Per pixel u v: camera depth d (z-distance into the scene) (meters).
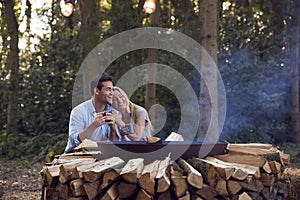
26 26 10.84
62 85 10.50
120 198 2.61
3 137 9.73
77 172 2.68
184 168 2.71
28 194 5.31
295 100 9.80
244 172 2.74
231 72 9.31
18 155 9.10
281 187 3.27
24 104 10.54
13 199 5.01
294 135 9.76
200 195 2.66
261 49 9.81
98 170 2.61
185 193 2.60
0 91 10.70
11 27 9.90
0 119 10.78
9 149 9.23
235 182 2.72
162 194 2.62
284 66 9.80
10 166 8.03
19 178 6.62
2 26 10.66
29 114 10.49
